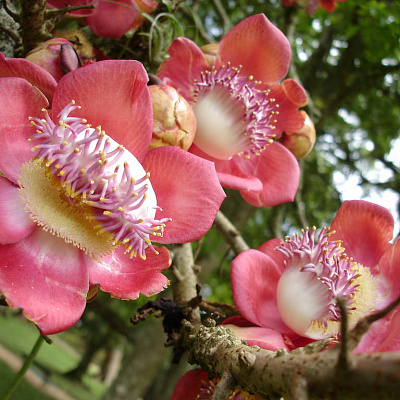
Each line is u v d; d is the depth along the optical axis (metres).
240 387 0.17
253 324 0.24
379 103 1.08
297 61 0.99
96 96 0.20
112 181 0.19
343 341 0.13
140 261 0.21
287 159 0.27
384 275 0.25
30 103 0.20
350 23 0.74
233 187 0.24
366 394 0.12
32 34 0.23
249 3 0.84
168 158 0.21
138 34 0.30
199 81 0.26
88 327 2.33
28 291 0.18
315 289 0.23
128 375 0.99
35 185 0.20
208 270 1.01
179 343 0.23
